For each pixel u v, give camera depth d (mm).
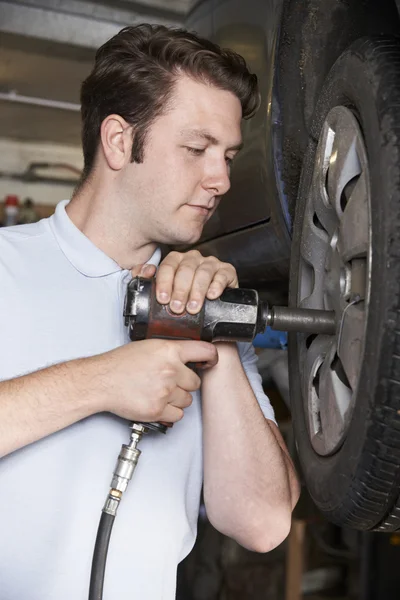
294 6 1048
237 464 1052
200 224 988
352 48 848
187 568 2459
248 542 1085
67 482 935
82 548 933
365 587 2408
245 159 1173
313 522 2441
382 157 724
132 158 961
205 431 1062
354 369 778
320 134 928
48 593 928
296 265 1033
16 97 2797
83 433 947
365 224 754
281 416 2469
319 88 1071
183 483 1023
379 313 706
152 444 997
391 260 694
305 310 847
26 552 922
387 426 714
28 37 2127
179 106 936
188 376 859
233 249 1362
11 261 978
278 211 1139
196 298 813
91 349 960
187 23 1414
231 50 1093
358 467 764
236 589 2443
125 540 959
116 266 998
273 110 1085
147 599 969
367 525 833
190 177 948
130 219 991
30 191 4105
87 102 1014
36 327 949
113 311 980
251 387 1084
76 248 990
